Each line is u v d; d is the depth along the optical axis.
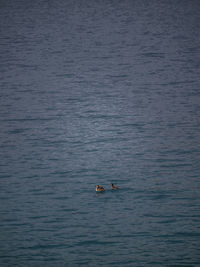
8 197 146.38
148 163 172.38
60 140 199.25
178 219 131.75
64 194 147.88
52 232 126.38
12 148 190.62
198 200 142.38
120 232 125.94
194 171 164.12
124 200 143.38
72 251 118.00
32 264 112.81
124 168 168.25
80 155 182.25
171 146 188.88
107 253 117.00
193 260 113.62
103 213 135.38
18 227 128.75
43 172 166.38
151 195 146.00
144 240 122.19
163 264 111.94
